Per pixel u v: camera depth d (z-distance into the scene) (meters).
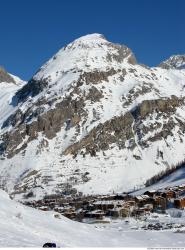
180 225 169.00
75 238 88.06
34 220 89.75
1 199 95.12
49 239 77.81
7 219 81.94
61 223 96.50
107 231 114.69
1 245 56.31
